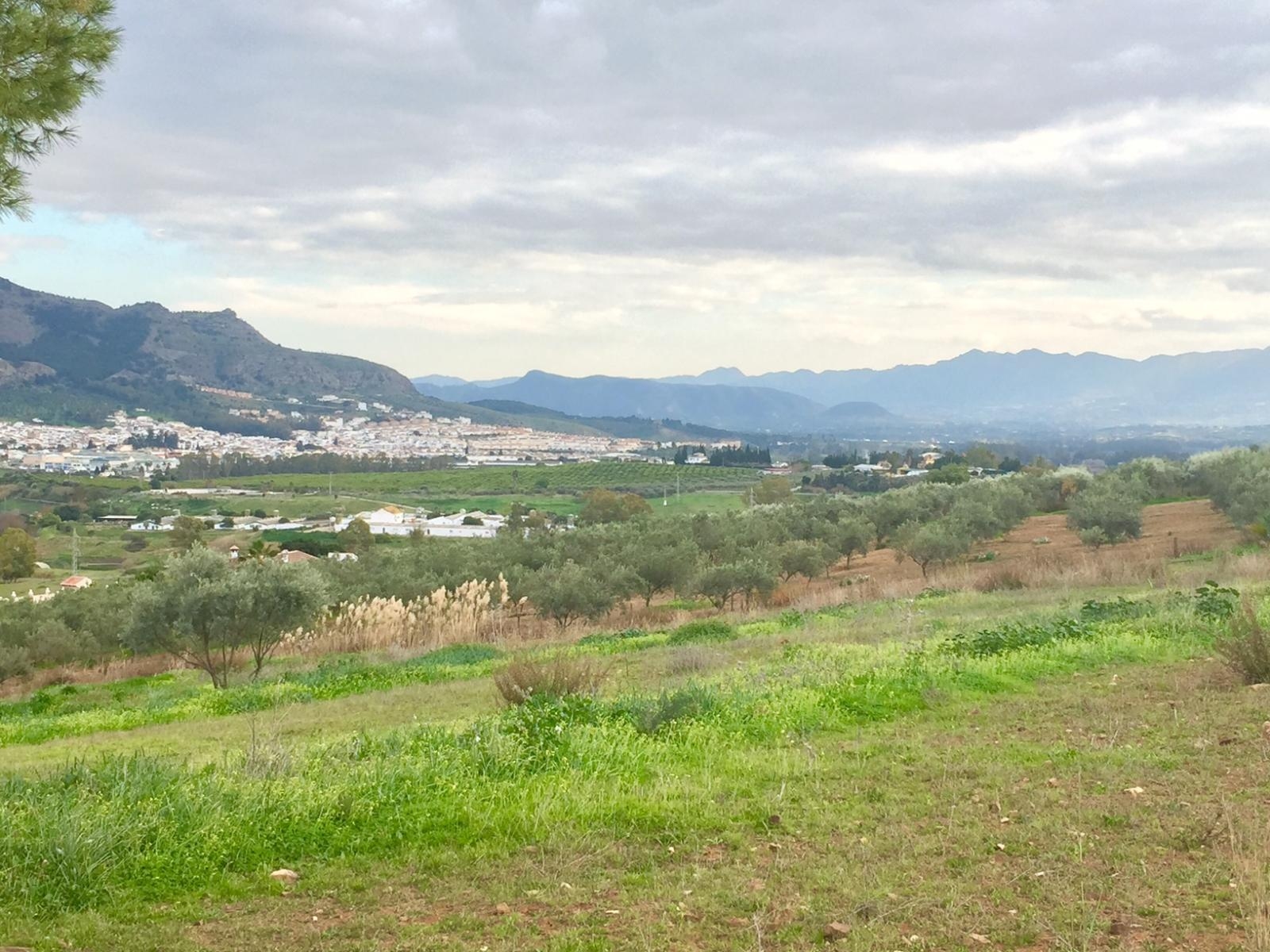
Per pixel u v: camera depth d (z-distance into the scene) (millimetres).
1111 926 4477
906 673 11758
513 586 37125
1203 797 6395
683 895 5164
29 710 21078
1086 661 12492
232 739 13031
